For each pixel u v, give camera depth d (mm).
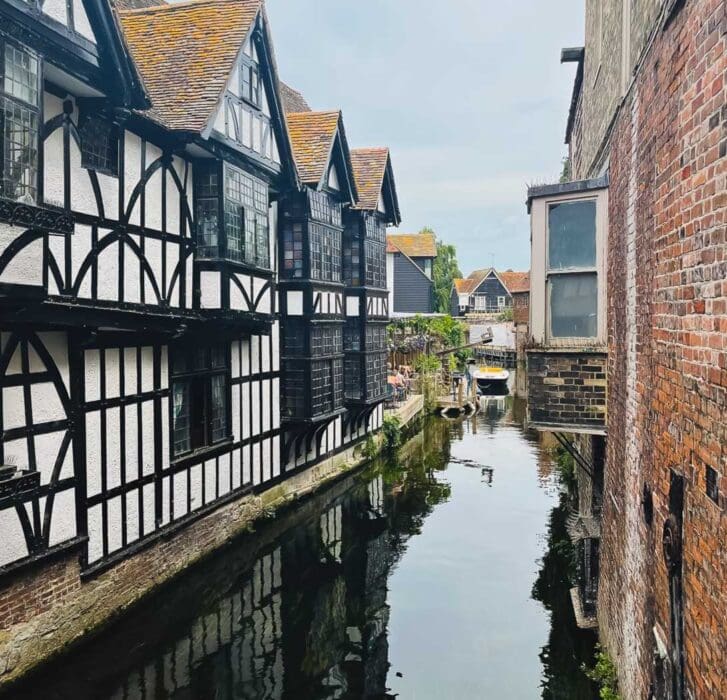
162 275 8969
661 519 3684
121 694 6820
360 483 15906
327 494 14820
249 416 12062
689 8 3078
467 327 44438
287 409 13664
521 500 14453
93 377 7852
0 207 5402
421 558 11109
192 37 10133
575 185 6473
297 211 13547
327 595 9602
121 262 8070
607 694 5555
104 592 7957
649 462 4066
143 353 8812
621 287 5391
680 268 3248
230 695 6980
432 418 26391
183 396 10023
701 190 2879
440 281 57375
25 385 6781
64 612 7262
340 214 15492
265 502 12758
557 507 13859
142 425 8797
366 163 18141
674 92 3391
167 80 9516
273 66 11062
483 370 37625
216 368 10883
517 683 7285
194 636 8227
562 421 6602
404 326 29797
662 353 3666
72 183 7223
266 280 11477
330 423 15984
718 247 2635
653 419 3932
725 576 2527
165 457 9320
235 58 9648
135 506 8625
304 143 14078
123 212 8117
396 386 24750
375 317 17922
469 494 14945
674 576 3338
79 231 7340
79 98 7301
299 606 9242
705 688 2775
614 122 5961
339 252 15406
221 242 9742
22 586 6727
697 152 2947
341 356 15359
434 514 13523
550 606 9242
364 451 18094
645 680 4207
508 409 29156
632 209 4820
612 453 5930
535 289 6715
